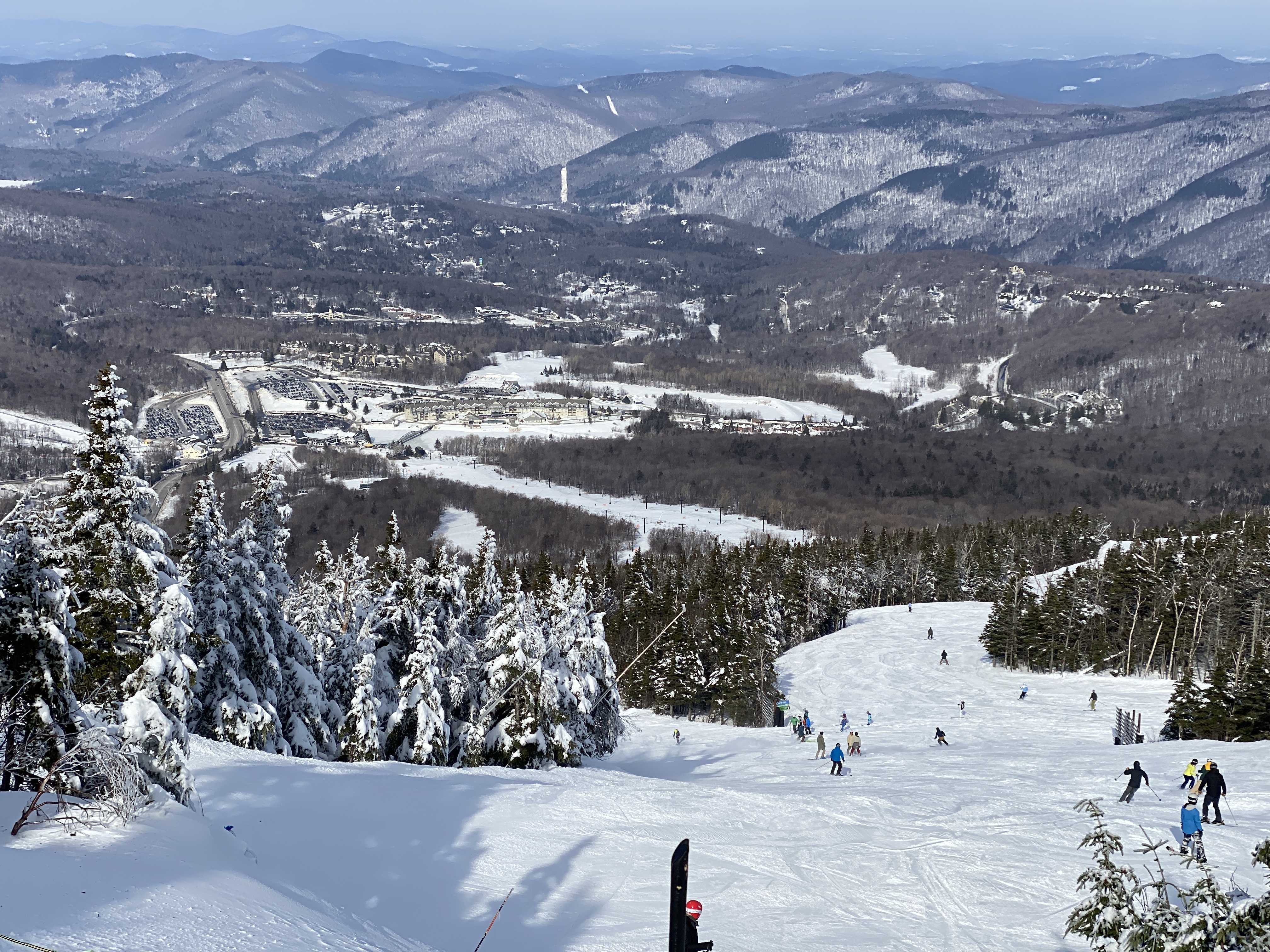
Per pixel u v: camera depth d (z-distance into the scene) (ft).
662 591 356.38
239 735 138.21
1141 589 324.80
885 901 97.14
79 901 55.26
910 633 379.35
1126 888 66.85
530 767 164.86
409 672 164.96
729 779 182.60
